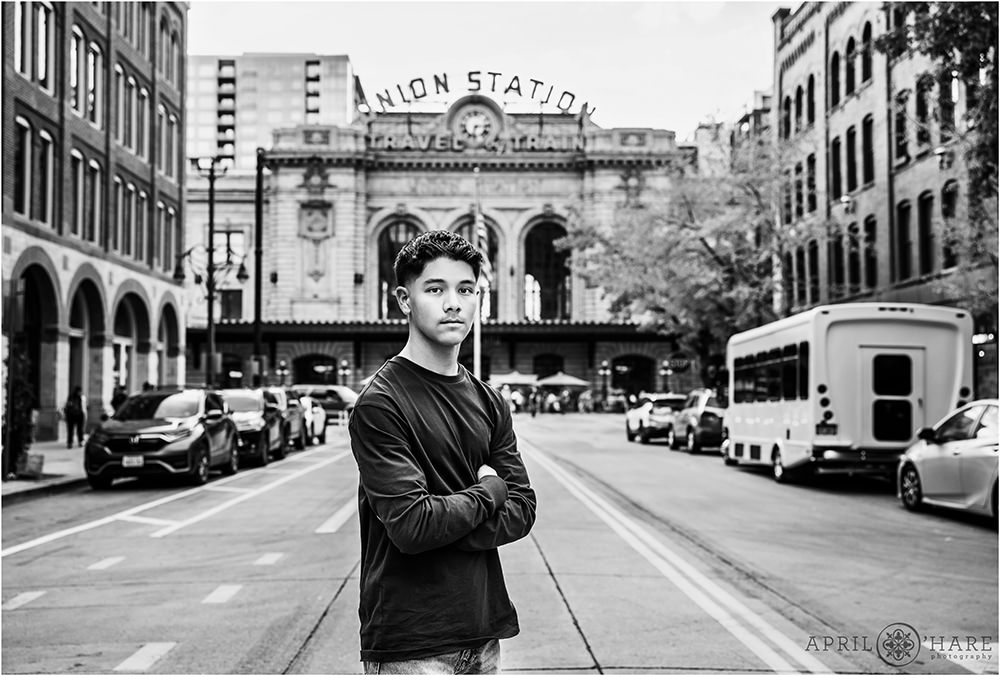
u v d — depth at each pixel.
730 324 38.06
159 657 6.86
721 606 8.42
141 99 40.78
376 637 2.94
